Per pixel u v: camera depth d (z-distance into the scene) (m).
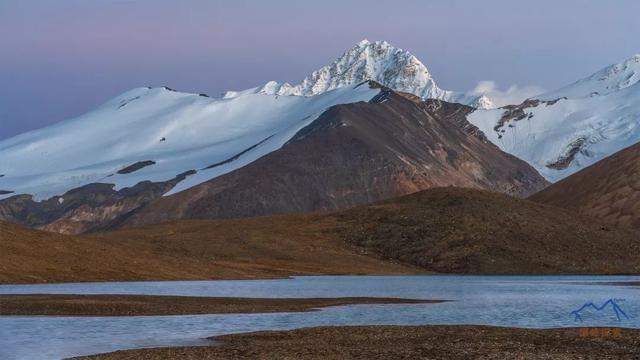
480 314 88.12
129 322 77.62
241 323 78.19
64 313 83.19
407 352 59.88
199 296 107.56
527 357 57.81
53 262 142.38
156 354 57.94
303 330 71.50
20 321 77.19
